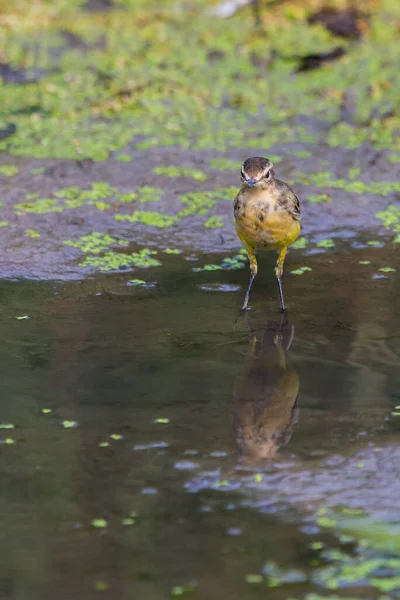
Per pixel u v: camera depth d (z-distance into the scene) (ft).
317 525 25.62
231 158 58.34
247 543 24.93
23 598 22.89
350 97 67.67
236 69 73.72
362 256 47.44
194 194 53.72
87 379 34.35
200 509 26.37
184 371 35.17
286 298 42.63
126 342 37.73
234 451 29.32
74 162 57.16
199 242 49.01
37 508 26.43
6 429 30.68
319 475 27.94
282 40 78.54
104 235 49.11
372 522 25.72
